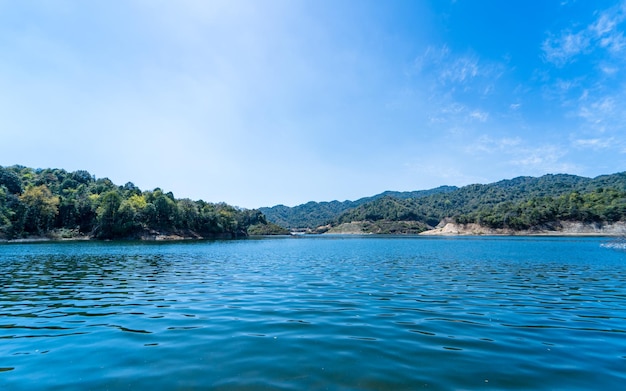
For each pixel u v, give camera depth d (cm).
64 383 719
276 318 1269
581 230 15488
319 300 1608
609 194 16688
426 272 2758
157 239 11881
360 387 696
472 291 1859
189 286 2039
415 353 895
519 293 1797
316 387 695
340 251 5806
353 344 969
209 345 959
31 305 1513
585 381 731
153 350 919
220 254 5016
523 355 884
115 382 721
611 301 1591
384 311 1383
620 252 4984
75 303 1551
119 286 2044
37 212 10975
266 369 787
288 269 3003
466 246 7200
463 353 896
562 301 1588
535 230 16425
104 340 1007
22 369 793
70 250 5794
